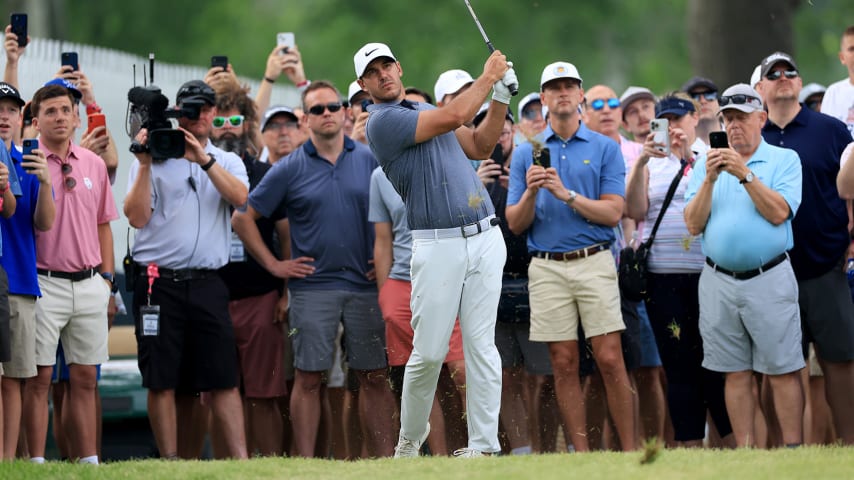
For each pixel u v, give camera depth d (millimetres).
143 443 42250
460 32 98688
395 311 35531
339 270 36188
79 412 32594
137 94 34094
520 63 98062
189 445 36219
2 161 30969
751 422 33250
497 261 29328
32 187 31484
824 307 34125
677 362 35688
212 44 105688
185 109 35094
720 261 33094
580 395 34438
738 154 32562
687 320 35656
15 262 31062
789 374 32719
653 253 35812
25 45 36438
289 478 25094
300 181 36406
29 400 31859
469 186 29266
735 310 33031
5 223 31000
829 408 35844
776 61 34969
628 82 102062
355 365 36281
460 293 29312
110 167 36594
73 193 32531
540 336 34531
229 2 107562
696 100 39094
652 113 41562
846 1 100438
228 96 39375
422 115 28719
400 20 100812
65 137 32531
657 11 104062
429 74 97000
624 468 24094
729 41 55438
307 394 35906
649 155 35500
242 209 36438
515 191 35156
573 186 34812
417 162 29094
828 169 34469
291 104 56781
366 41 100375
